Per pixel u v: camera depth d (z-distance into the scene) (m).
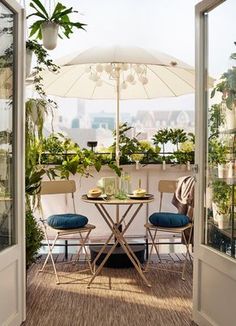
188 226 4.46
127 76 4.86
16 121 3.17
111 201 4.03
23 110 3.25
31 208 4.38
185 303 3.68
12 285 3.05
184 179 4.75
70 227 4.27
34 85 4.27
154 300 3.75
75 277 4.40
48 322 3.27
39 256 4.83
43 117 3.98
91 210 5.37
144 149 5.50
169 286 4.14
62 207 5.32
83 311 3.49
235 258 2.81
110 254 4.36
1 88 3.05
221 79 3.09
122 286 4.12
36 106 3.91
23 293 3.26
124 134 5.64
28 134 3.87
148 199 4.18
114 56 4.23
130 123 5.69
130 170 5.43
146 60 4.23
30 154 3.95
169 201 5.47
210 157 3.25
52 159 5.30
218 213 3.09
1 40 3.01
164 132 5.56
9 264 2.97
